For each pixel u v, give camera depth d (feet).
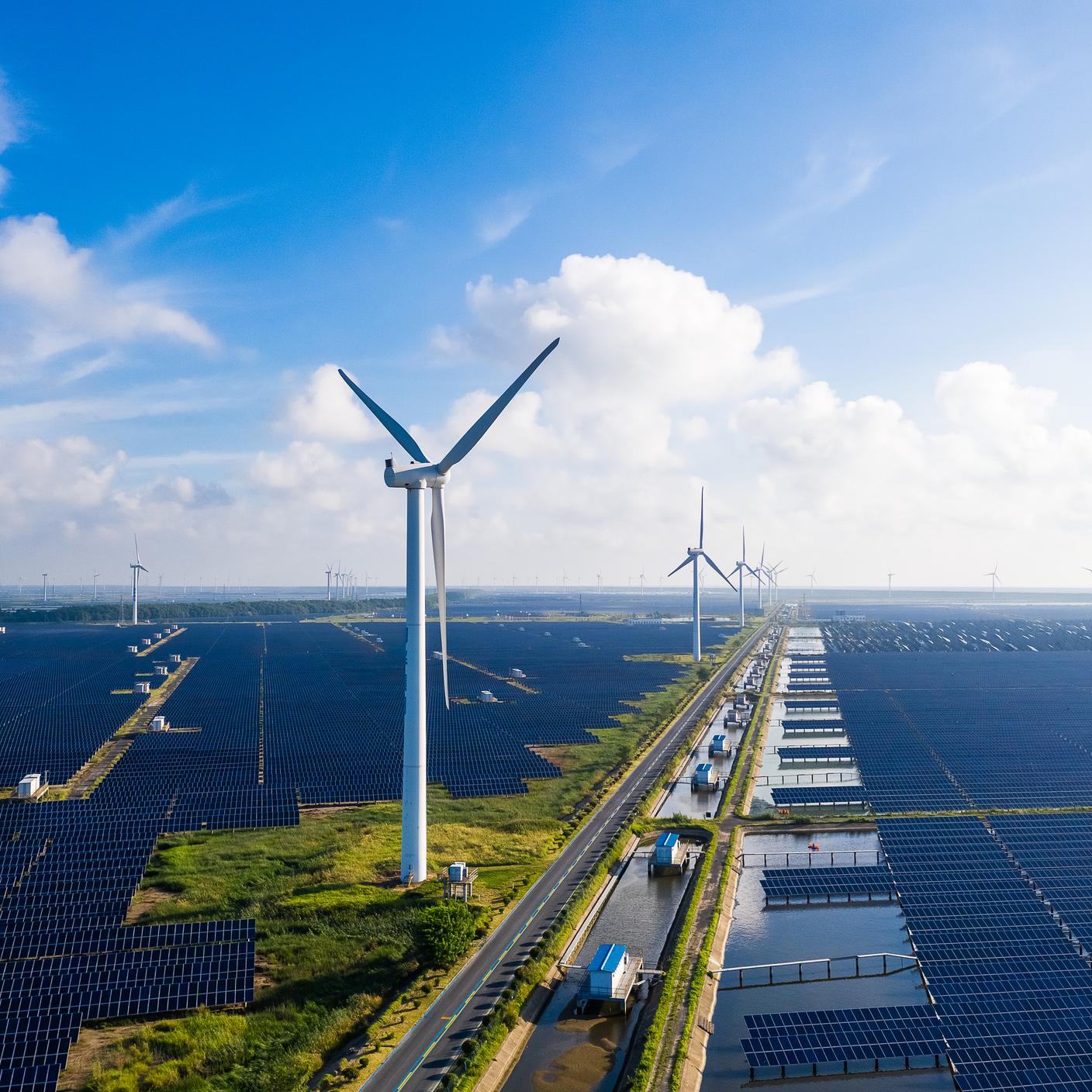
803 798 319.88
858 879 237.25
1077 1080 143.74
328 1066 150.00
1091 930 201.87
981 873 236.63
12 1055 146.51
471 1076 144.77
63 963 183.52
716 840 280.51
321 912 214.48
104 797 320.91
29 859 249.55
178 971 175.42
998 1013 164.86
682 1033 162.20
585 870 247.29
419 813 235.81
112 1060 150.30
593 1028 167.22
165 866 251.80
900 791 326.65
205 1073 147.74
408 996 172.14
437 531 245.65
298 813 299.38
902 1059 155.63
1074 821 279.69
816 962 196.44
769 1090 149.59
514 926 206.69
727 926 215.72
